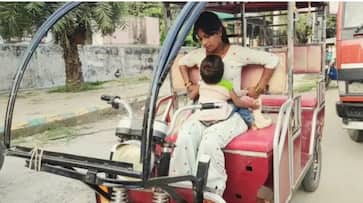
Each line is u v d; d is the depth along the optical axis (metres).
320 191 4.03
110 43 15.61
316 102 3.74
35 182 4.31
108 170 1.74
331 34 8.92
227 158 2.44
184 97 3.36
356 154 5.39
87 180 1.76
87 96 10.60
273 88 2.79
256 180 2.39
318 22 4.29
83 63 13.68
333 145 5.90
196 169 2.15
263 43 4.70
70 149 5.71
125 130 2.14
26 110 8.38
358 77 4.96
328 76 10.98
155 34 17.69
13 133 6.54
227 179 2.46
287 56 2.81
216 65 2.60
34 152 1.90
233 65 2.75
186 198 2.13
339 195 3.92
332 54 10.34
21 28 8.97
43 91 11.71
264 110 3.26
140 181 1.67
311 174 3.82
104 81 14.35
